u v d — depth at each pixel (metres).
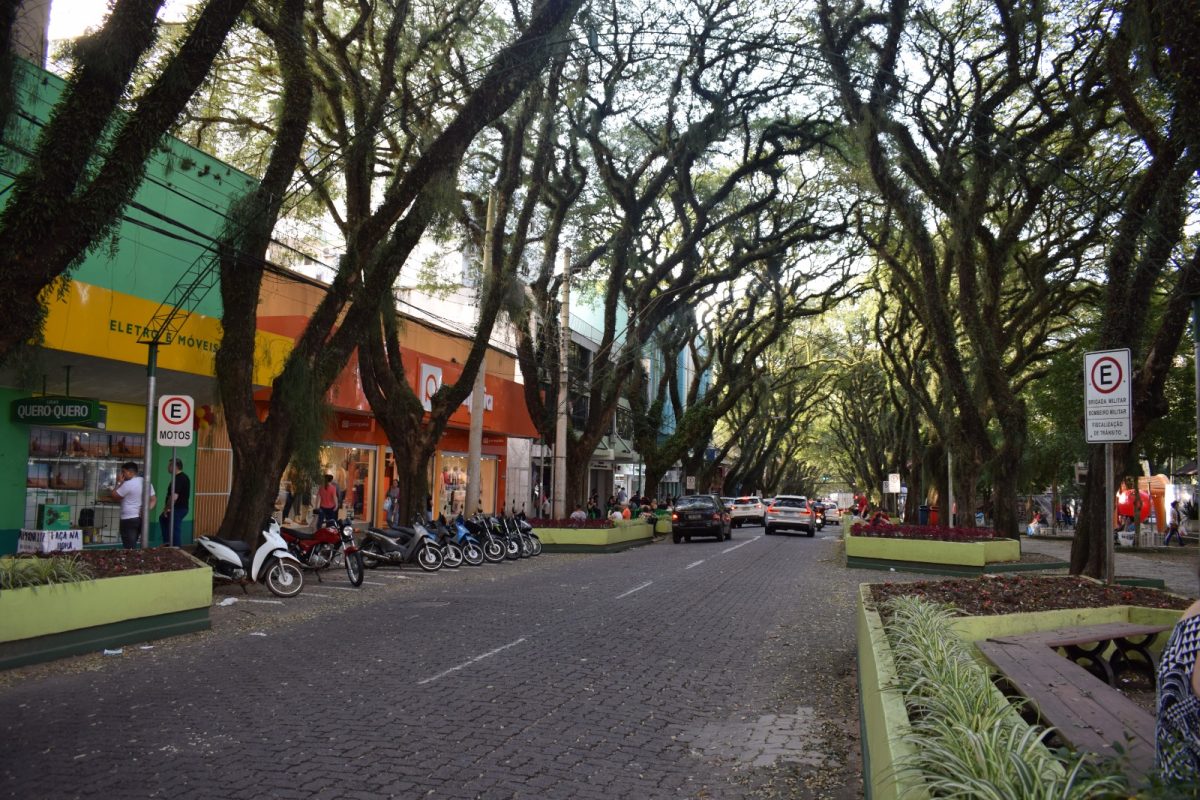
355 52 20.02
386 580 17.73
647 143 26.80
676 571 20.09
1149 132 12.73
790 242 27.47
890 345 31.39
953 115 18.84
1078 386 30.88
